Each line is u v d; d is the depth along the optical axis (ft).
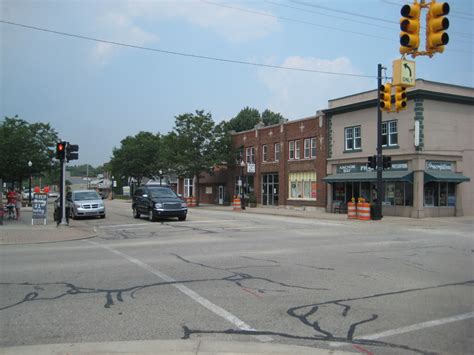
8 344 16.53
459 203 93.71
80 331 17.98
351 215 85.30
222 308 21.31
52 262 33.68
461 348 16.44
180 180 195.00
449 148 92.32
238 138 152.35
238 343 16.65
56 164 137.18
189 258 35.65
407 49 36.68
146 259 35.12
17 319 19.56
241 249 41.04
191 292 24.36
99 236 54.13
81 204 82.17
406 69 51.19
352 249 41.37
